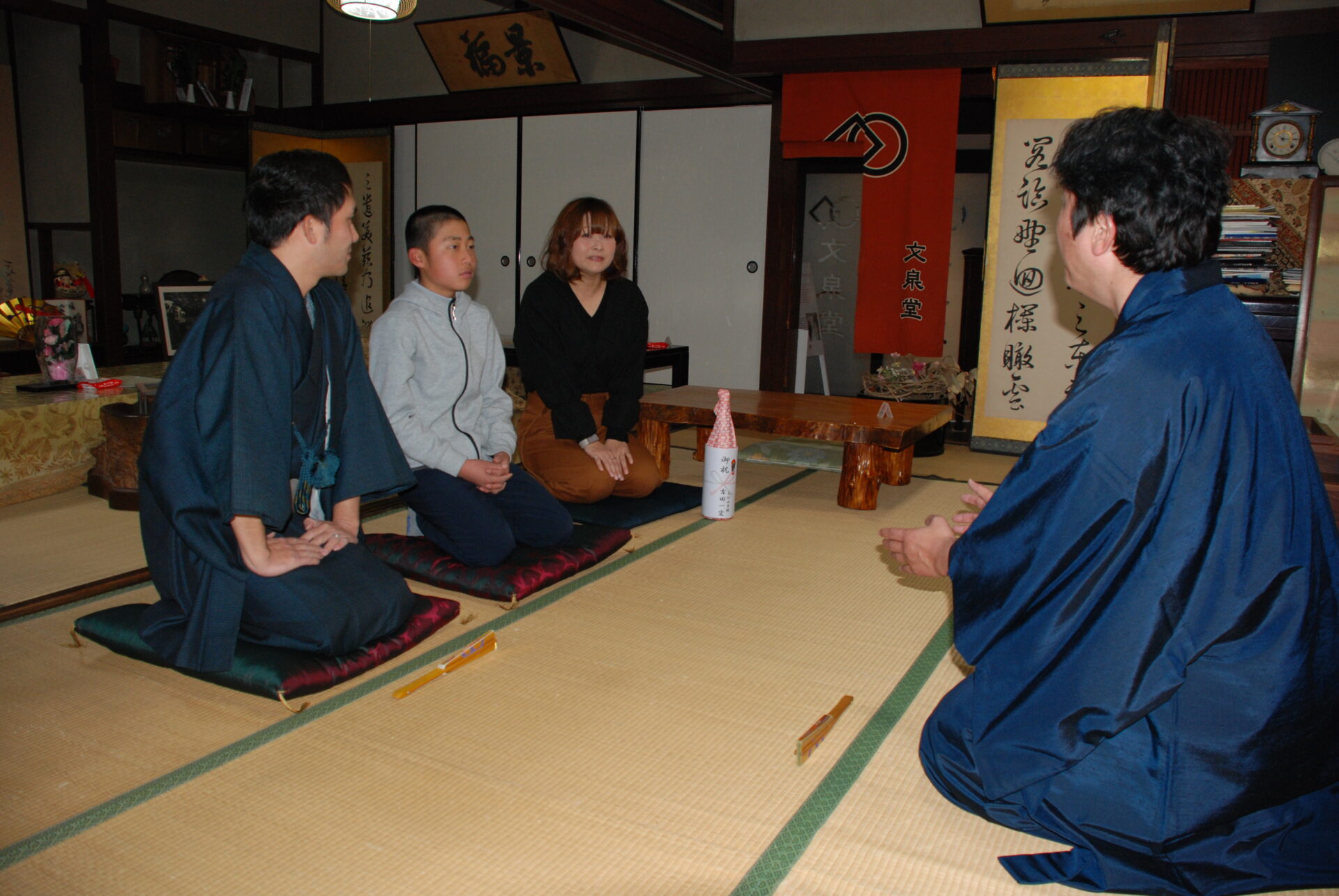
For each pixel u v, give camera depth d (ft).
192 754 5.15
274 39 22.39
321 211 5.74
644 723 5.63
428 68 21.84
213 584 5.70
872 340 17.31
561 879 4.14
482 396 8.46
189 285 13.99
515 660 6.48
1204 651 3.77
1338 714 3.84
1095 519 3.85
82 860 4.20
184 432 5.61
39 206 21.12
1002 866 4.27
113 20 21.36
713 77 17.08
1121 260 4.05
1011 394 15.38
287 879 4.10
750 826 4.58
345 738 5.35
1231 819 3.90
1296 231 13.03
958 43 15.84
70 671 6.20
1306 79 13.91
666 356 16.17
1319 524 3.81
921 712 5.87
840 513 10.83
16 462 10.50
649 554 8.96
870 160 16.80
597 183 20.15
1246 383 3.74
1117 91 14.33
